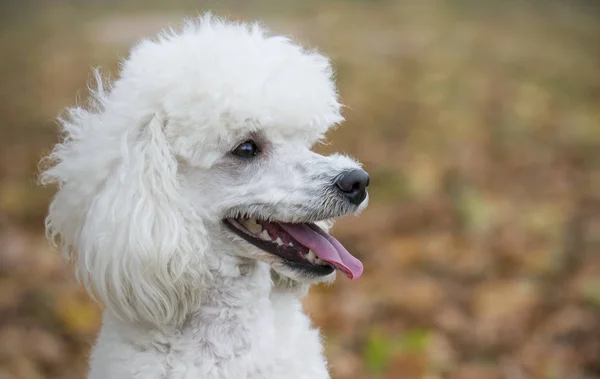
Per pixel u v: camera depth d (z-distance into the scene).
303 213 4.58
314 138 4.91
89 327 8.24
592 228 10.77
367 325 8.52
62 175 4.65
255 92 4.51
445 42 24.20
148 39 5.31
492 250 10.23
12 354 7.79
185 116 4.48
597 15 30.94
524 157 14.22
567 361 7.89
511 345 8.20
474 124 15.89
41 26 27.05
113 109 4.61
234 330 4.57
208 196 4.61
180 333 4.55
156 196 4.43
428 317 8.67
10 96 17.48
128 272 4.38
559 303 8.93
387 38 24.23
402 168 13.03
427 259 10.02
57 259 9.69
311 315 8.66
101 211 4.43
